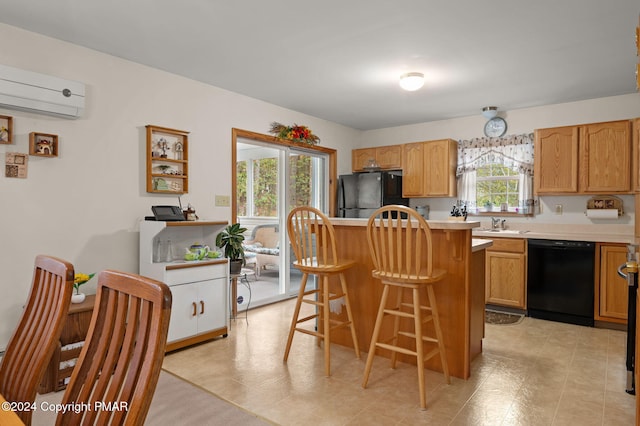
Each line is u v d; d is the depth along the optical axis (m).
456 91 4.23
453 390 2.54
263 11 2.57
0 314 2.74
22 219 2.84
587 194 4.41
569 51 3.16
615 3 2.43
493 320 4.18
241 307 4.51
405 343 2.97
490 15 2.59
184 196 3.84
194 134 3.92
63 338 2.64
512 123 5.01
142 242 3.36
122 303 1.04
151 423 2.17
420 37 2.93
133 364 0.91
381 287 3.07
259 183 4.81
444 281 2.77
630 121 4.03
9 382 1.30
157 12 2.58
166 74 3.69
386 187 5.35
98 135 3.22
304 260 2.99
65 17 2.65
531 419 2.20
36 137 2.89
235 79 3.90
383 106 4.86
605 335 3.69
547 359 3.08
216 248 3.89
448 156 5.23
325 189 5.76
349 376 2.74
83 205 3.14
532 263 4.30
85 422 0.99
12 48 2.77
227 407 2.33
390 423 2.15
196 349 3.27
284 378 2.71
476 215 5.28
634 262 2.47
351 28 2.80
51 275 1.34
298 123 5.14
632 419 2.20
